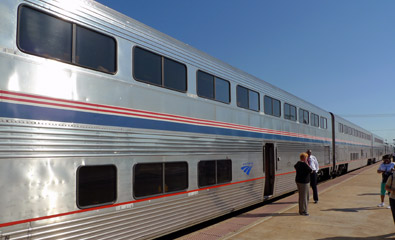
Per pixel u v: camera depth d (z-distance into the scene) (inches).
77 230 155.3
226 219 305.4
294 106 455.5
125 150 183.9
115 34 187.6
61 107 152.9
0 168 128.6
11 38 137.9
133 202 187.0
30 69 142.8
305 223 273.0
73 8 166.7
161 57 220.2
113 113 179.0
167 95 220.4
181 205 225.9
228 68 300.4
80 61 166.2
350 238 229.5
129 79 192.4
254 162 333.4
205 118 259.1
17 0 142.3
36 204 139.3
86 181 161.3
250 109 333.4
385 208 335.6
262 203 388.5
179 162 226.5
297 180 309.3
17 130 135.1
